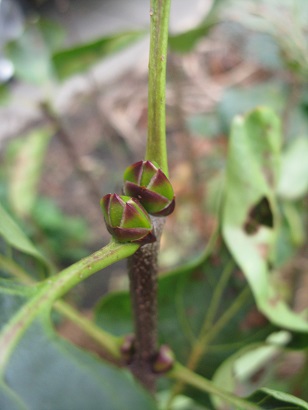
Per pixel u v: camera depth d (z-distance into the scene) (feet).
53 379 0.16
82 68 0.50
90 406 0.16
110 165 0.91
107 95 1.00
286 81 0.69
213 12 0.48
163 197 0.17
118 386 0.16
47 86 0.56
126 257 0.17
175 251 0.76
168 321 0.30
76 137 0.96
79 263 0.18
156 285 0.20
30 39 0.55
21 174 0.58
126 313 0.30
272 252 0.27
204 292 0.30
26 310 0.17
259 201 0.27
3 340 0.16
